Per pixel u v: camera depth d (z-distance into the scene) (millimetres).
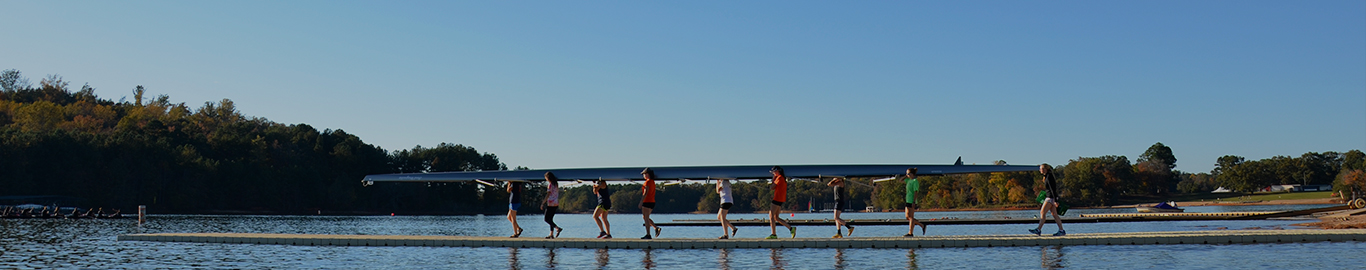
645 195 19812
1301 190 190750
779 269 14172
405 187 140000
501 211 151125
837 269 14094
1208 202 164250
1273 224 36625
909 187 19328
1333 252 16156
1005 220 41312
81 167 101125
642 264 15172
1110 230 34062
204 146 127312
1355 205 43125
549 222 20062
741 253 17172
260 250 18547
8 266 14875
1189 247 17641
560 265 15086
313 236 20641
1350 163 185125
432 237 20375
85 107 177125
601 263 15383
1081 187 156375
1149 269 13656
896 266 14469
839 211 19828
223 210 115500
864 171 25078
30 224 39344
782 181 19156
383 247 19344
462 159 148375
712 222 44750
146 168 107938
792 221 43156
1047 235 19328
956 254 16500
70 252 18062
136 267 14781
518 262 15625
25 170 98125
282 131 147000
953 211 148375
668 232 38062
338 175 135625
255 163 123938
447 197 146750
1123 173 159250
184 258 16531
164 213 107750
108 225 40375
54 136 101875
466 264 15367
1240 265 14039
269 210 120625
